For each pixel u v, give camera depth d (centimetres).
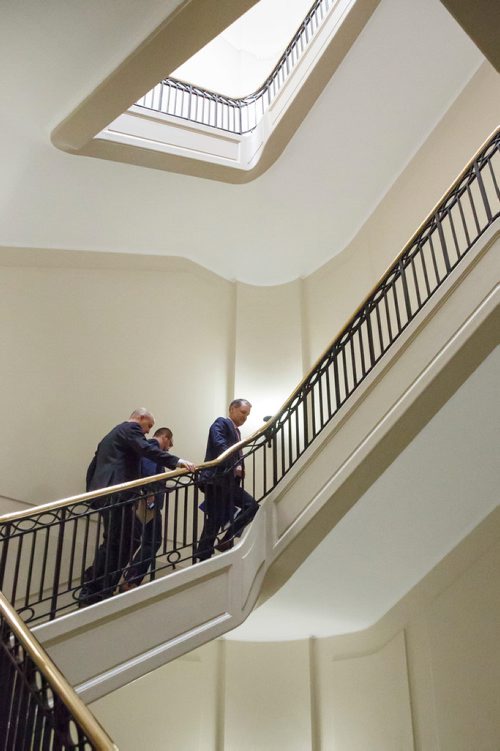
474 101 659
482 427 452
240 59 1070
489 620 557
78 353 687
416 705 585
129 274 758
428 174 703
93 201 670
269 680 656
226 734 624
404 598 628
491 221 437
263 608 572
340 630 654
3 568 392
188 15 452
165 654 423
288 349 800
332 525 475
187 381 746
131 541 450
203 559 495
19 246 684
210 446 548
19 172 605
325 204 763
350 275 786
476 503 537
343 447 473
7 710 295
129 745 582
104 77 505
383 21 592
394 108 678
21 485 603
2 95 519
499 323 408
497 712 531
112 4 439
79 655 394
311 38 657
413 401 430
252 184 714
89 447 657
